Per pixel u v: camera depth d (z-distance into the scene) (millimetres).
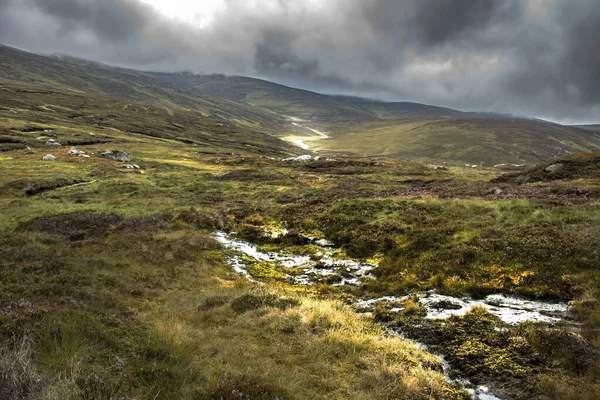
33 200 50688
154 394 8297
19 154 92250
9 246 23469
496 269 18500
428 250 22031
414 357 12031
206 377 9602
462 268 19141
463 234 22859
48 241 26781
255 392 8680
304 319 14602
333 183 64125
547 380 10375
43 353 8953
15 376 7195
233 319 14961
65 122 173875
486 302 16234
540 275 17375
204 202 46375
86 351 9484
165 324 13008
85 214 37219
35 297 12617
